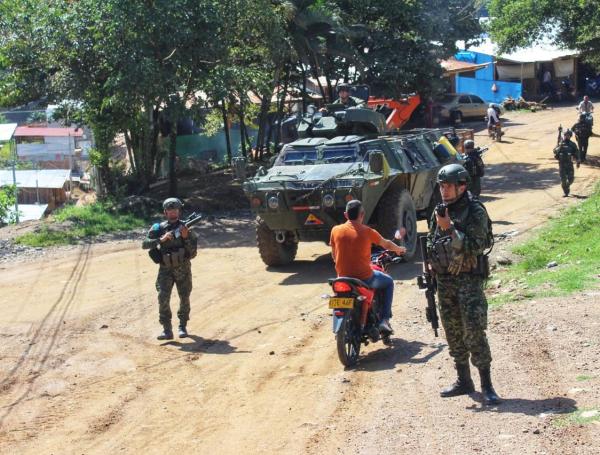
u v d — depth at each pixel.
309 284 12.38
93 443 6.54
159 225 9.62
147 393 7.73
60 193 28.94
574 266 10.66
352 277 8.15
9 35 20.62
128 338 9.84
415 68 26.83
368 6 26.17
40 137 35.09
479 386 6.75
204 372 8.28
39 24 20.20
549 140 33.94
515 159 29.53
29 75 21.58
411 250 13.57
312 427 6.38
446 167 6.12
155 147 24.14
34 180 29.03
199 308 11.20
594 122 37.75
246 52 23.73
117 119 21.92
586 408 5.84
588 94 49.75
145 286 12.84
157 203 21.41
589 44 29.86
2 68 21.73
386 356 8.24
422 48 27.03
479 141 35.16
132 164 24.81
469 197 6.12
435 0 26.86
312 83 35.94
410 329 9.20
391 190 13.45
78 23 19.98
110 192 22.95
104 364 8.79
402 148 14.48
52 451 6.42
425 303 10.34
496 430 5.69
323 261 14.39
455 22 27.78
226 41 21.03
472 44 30.94
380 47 26.92
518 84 46.47
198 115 21.11
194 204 21.97
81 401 7.62
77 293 12.57
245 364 8.45
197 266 14.48
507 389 6.56
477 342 6.21
